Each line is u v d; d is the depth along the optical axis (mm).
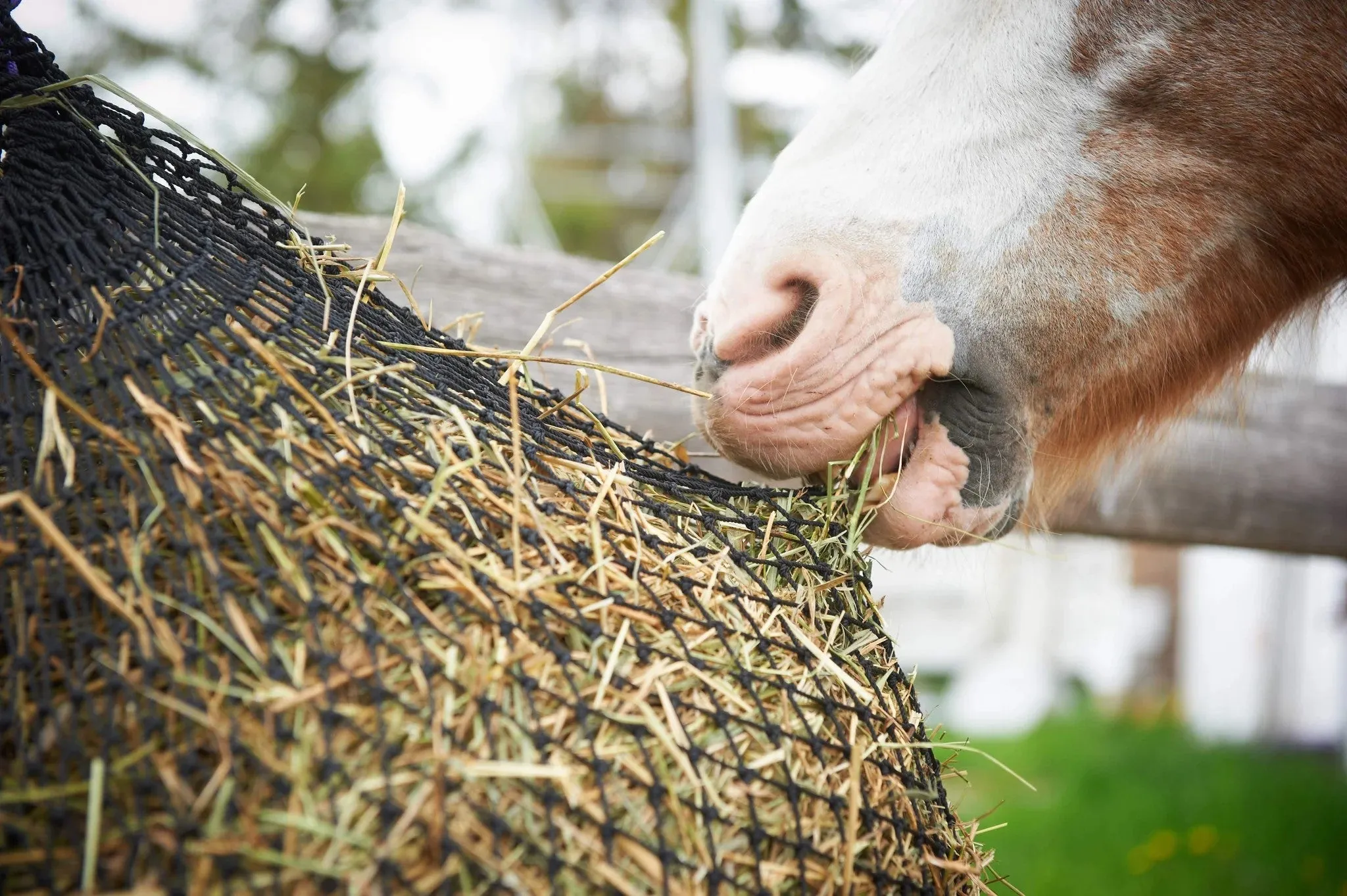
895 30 775
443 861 547
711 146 3184
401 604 574
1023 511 769
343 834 543
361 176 4996
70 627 564
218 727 548
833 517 680
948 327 729
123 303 593
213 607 564
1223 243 767
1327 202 767
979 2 759
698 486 651
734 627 607
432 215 5109
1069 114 748
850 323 724
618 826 565
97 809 538
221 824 542
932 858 612
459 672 567
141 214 612
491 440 610
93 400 580
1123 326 759
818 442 724
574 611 585
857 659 634
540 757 562
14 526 570
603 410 692
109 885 540
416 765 554
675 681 588
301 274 631
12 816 546
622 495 622
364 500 583
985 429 741
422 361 629
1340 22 741
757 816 578
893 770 613
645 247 673
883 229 733
